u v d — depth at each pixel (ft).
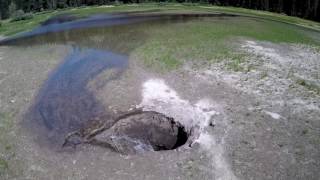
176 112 65.62
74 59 102.06
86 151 54.54
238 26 154.92
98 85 80.02
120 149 55.01
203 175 48.55
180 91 75.05
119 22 178.09
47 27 174.81
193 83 79.25
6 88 79.61
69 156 53.31
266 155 52.47
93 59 101.45
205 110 66.08
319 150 53.62
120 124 62.39
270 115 63.87
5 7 295.48
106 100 71.97
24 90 78.23
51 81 83.61
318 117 63.10
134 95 73.67
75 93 76.13
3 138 58.39
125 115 65.41
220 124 60.85
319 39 132.26
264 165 50.37
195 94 73.36
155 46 113.50
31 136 59.00
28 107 69.72
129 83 80.33
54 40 134.41
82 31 153.38
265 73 85.20
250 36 129.49
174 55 101.45
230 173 48.88
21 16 225.56
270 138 56.70
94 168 50.37
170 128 61.57
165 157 52.31
